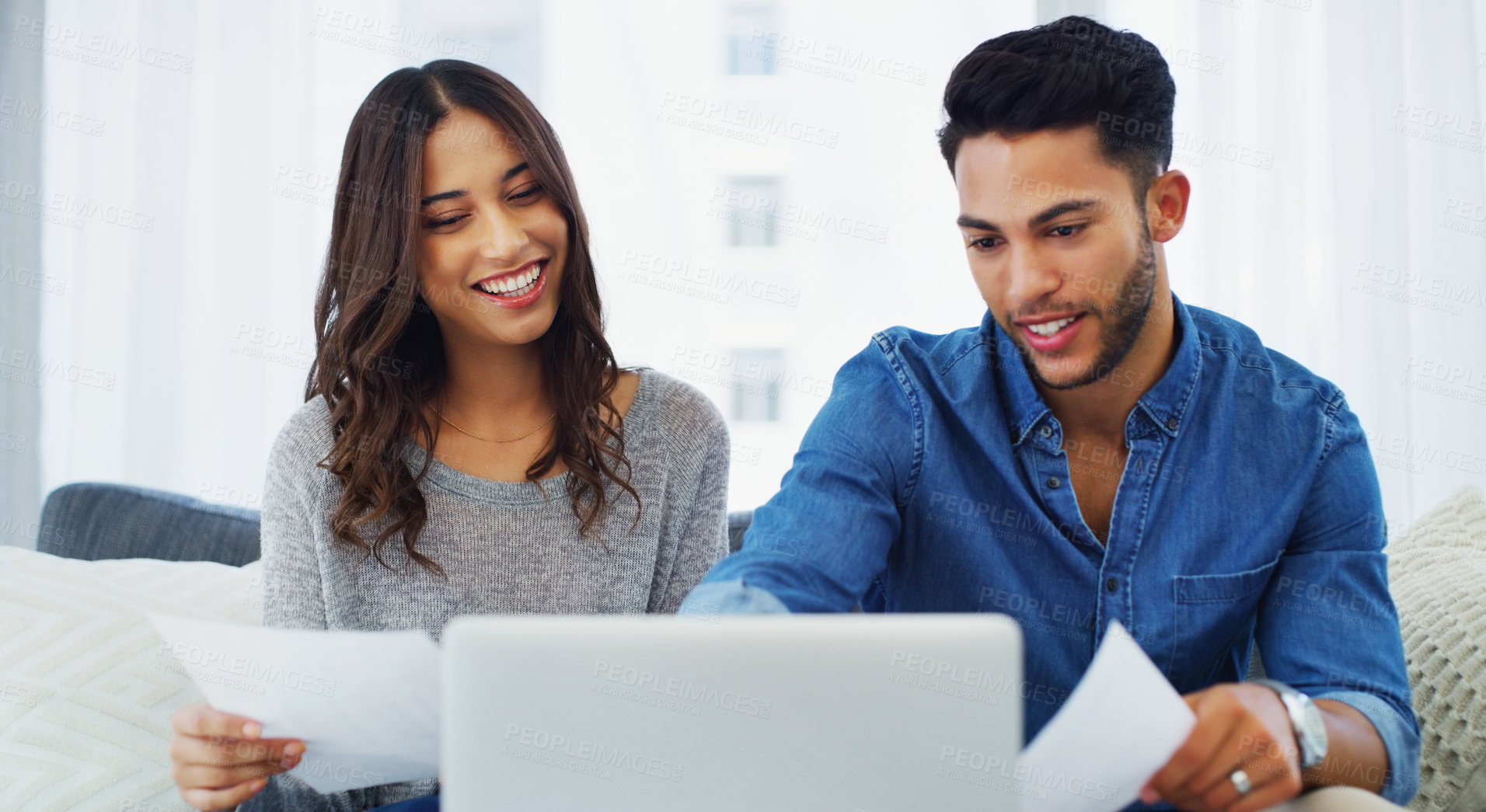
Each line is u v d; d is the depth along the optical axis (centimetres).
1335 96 239
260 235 266
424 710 89
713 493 150
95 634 138
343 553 135
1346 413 114
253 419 266
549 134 137
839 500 110
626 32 271
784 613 95
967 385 117
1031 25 259
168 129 265
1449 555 144
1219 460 111
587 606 139
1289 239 241
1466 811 118
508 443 143
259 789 98
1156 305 108
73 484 178
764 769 69
